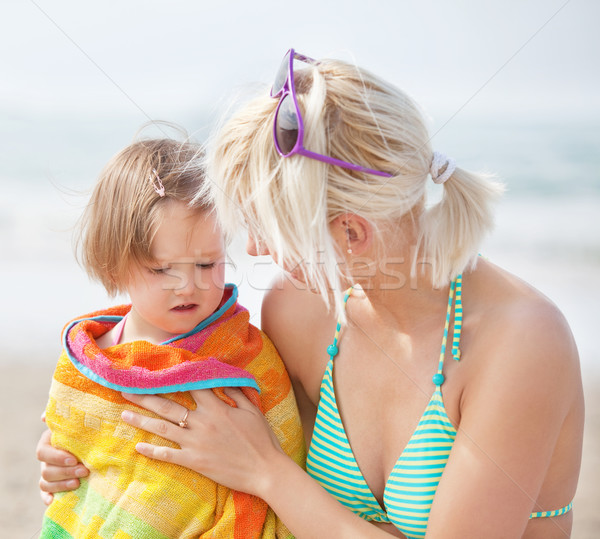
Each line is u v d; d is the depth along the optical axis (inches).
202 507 62.0
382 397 64.4
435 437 60.2
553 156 404.5
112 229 65.4
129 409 63.6
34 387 169.3
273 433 64.2
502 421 55.1
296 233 56.1
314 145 54.5
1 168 382.3
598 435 146.1
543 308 57.7
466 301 61.4
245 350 68.1
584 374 176.1
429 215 59.8
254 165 56.2
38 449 66.1
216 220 65.2
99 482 63.7
